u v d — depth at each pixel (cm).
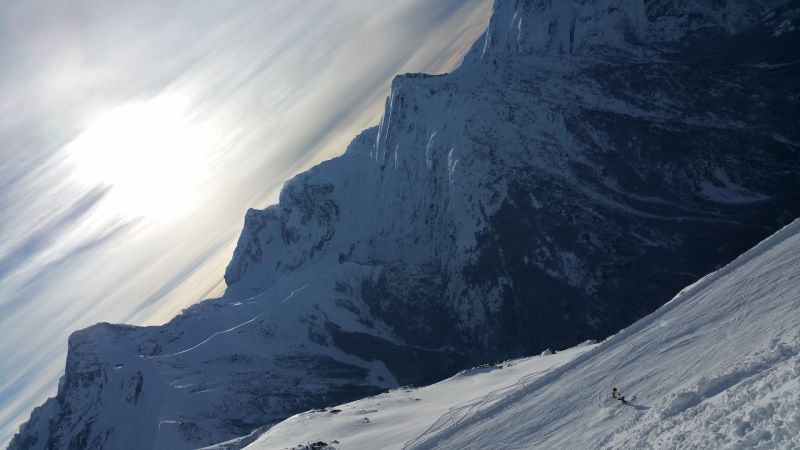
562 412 5253
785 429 2752
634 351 5438
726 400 3541
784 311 4519
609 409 4834
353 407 10450
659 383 4719
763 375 3625
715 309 5181
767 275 5147
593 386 5338
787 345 3875
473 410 6756
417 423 7338
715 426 3278
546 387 5881
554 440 4856
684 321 5350
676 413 3950
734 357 4338
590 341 9881
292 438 8981
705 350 4731
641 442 3800
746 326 4672
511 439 5266
